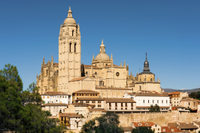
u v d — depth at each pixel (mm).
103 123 194625
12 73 156250
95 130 187375
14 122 135125
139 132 197250
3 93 141875
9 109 138125
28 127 141125
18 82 155875
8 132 143500
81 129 193250
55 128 148250
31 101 157500
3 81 147375
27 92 154000
